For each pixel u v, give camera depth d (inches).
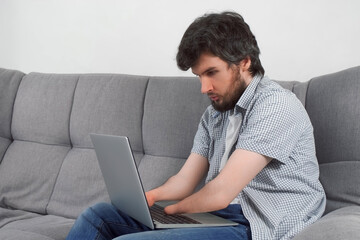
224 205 48.5
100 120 79.8
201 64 51.4
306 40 76.1
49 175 82.5
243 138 50.4
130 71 94.0
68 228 67.2
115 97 79.5
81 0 99.3
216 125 59.3
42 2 104.3
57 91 86.0
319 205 52.9
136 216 50.3
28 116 87.5
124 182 48.9
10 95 90.7
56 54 103.2
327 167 58.2
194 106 72.3
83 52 99.7
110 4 95.7
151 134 75.5
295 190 51.5
